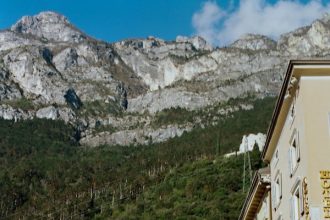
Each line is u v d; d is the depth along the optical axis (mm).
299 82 40406
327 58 40844
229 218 160750
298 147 40688
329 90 39781
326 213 36906
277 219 47969
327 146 38594
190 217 170125
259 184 53844
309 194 37562
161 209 190625
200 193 193500
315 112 39406
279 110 45219
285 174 45281
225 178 196375
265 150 52594
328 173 37812
